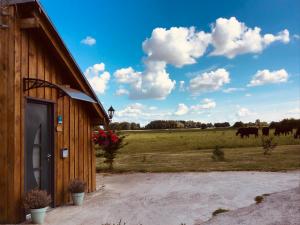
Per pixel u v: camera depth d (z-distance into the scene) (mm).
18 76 6402
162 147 32906
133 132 77500
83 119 9430
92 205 7863
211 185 9875
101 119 9945
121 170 14258
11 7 6297
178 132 74750
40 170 7375
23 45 6629
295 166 13445
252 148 25891
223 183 10117
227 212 6922
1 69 6344
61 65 8141
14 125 6246
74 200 7887
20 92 6461
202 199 8125
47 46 7535
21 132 6453
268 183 9891
